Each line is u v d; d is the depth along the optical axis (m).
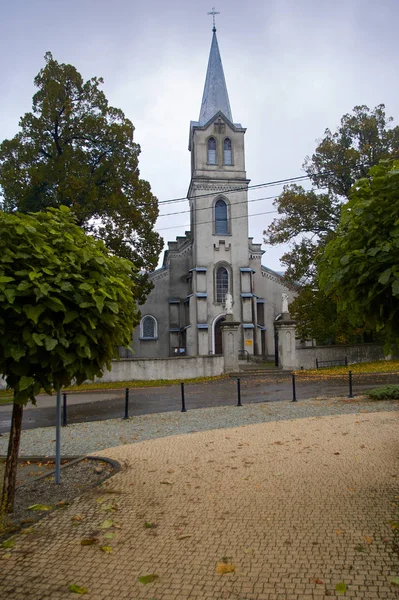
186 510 5.32
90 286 4.95
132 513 5.29
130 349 6.06
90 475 7.05
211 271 40.62
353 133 32.34
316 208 31.83
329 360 29.84
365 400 13.62
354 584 3.63
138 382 24.11
